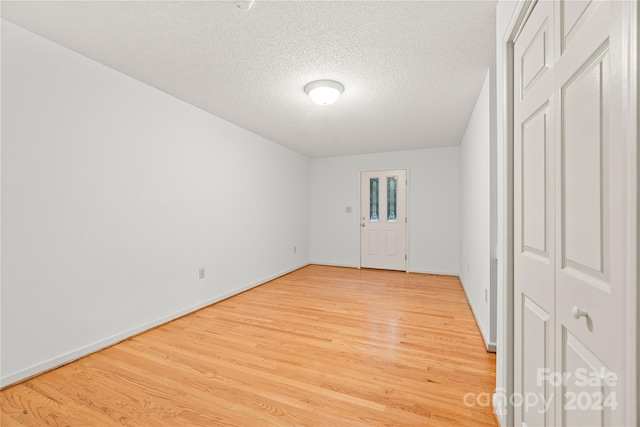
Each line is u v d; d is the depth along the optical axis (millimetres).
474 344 2213
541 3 984
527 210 1117
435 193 4828
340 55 2018
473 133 3008
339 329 2512
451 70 2205
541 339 1000
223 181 3406
